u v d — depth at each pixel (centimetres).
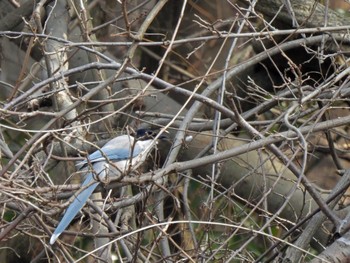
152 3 1455
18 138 1381
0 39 1388
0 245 1224
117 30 1400
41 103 1127
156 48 1476
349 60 1005
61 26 1195
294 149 959
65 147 1011
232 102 846
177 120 1138
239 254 939
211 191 952
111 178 783
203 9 1466
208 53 1459
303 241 918
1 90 1430
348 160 1343
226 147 1160
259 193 1146
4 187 744
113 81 848
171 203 1173
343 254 834
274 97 999
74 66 1281
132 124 1153
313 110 1100
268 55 1021
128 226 997
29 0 1341
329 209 871
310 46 1142
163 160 1207
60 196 827
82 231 938
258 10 1234
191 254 989
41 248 1220
